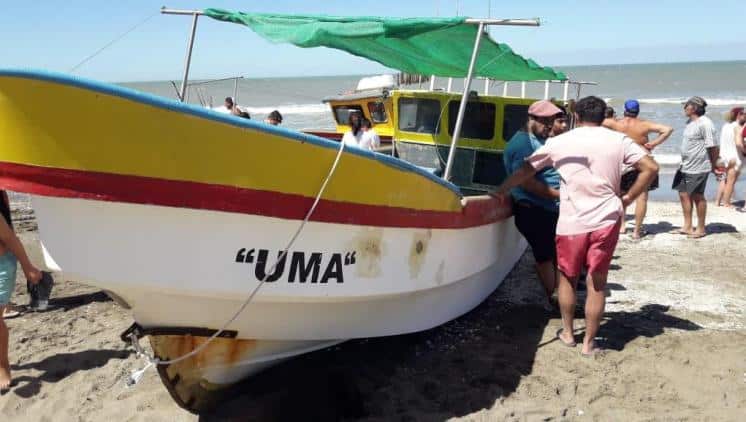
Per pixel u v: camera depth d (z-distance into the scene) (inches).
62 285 266.8
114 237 113.0
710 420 154.6
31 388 175.6
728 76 2906.0
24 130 102.0
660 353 192.5
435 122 257.1
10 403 167.9
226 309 134.3
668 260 311.6
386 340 202.4
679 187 360.5
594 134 178.4
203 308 132.0
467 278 197.3
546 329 213.5
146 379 180.7
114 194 108.2
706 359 188.7
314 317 149.5
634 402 164.6
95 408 165.6
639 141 299.9
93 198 107.2
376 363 186.9
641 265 303.1
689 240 351.9
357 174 134.6
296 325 149.0
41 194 105.0
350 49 212.7
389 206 145.3
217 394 156.4
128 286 117.1
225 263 123.0
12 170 104.0
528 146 201.3
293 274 132.4
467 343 201.5
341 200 133.6
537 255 217.6
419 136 262.7
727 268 295.6
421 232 159.2
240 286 126.3
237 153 116.0
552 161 185.8
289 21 169.9
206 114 110.5
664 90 2338.8
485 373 179.5
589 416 157.5
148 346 200.8
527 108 239.8
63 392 173.3
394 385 173.0
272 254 127.7
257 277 127.7
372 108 444.5
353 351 194.2
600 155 176.1
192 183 113.3
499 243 220.1
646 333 210.4
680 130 947.3
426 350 196.2
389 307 165.8
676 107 1419.8
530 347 197.6
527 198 210.5
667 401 164.9
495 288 245.9
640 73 3383.4
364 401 165.9
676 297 252.7
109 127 104.6
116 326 221.6
